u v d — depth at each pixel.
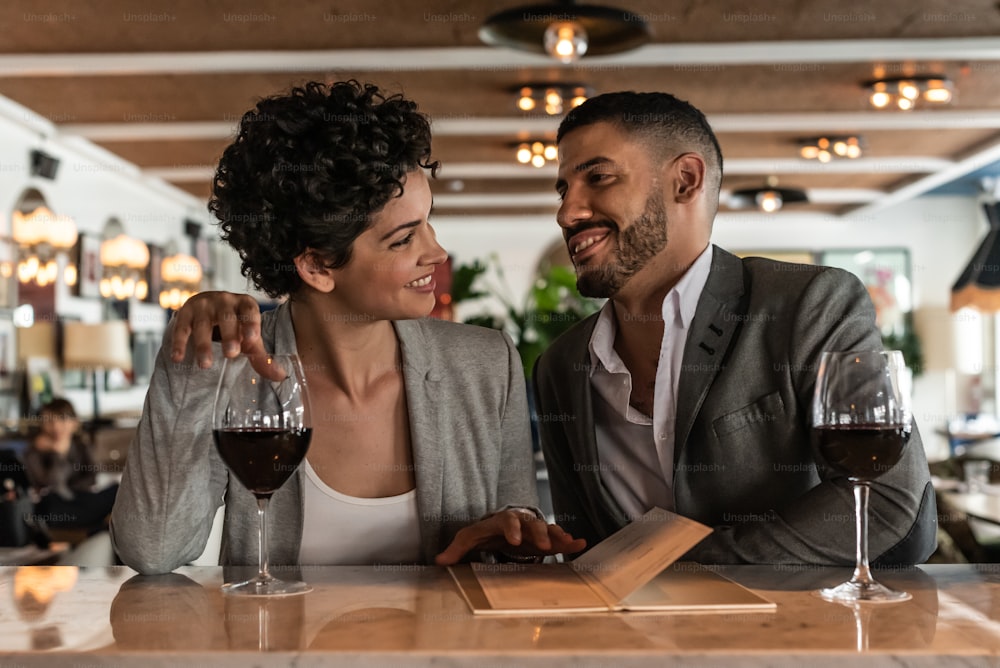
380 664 0.90
